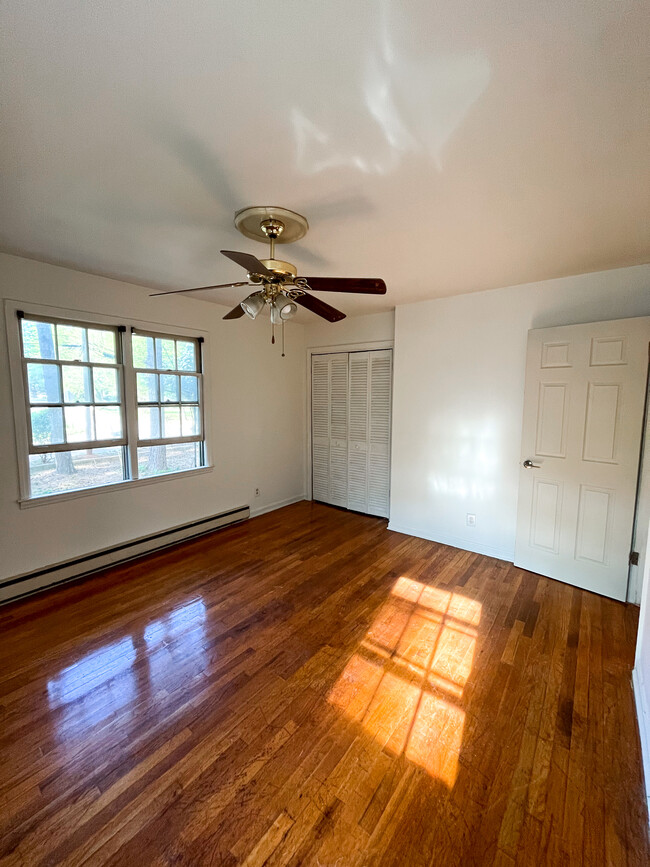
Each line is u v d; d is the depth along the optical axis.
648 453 2.57
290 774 1.48
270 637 2.30
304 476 5.34
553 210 1.85
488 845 1.25
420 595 2.78
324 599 2.73
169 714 1.75
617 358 2.61
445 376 3.60
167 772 1.49
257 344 4.47
